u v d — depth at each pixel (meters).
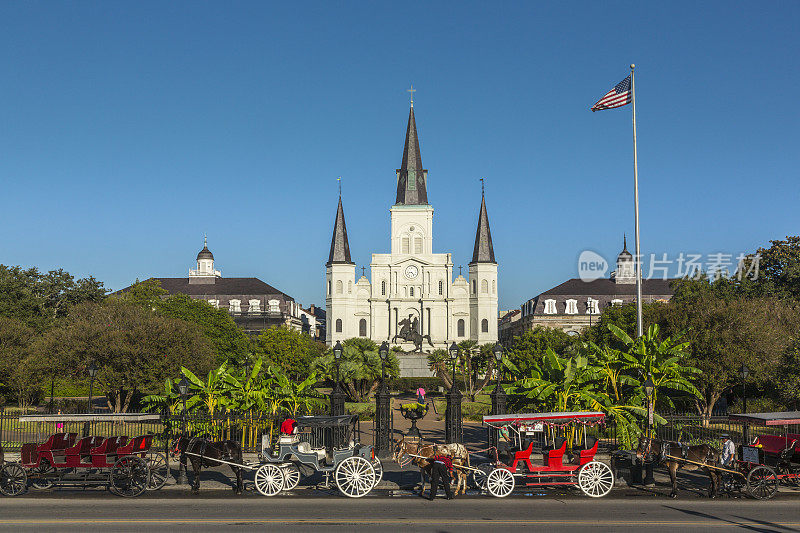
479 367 82.44
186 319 75.00
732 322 39.72
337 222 131.38
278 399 30.88
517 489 20.77
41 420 22.59
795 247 61.28
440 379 82.44
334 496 19.80
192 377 29.77
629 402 26.42
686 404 40.28
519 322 145.62
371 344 78.94
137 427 34.84
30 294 68.69
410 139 134.75
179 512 17.41
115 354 45.69
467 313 129.88
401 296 130.38
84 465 19.92
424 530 15.38
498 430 26.28
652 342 27.39
